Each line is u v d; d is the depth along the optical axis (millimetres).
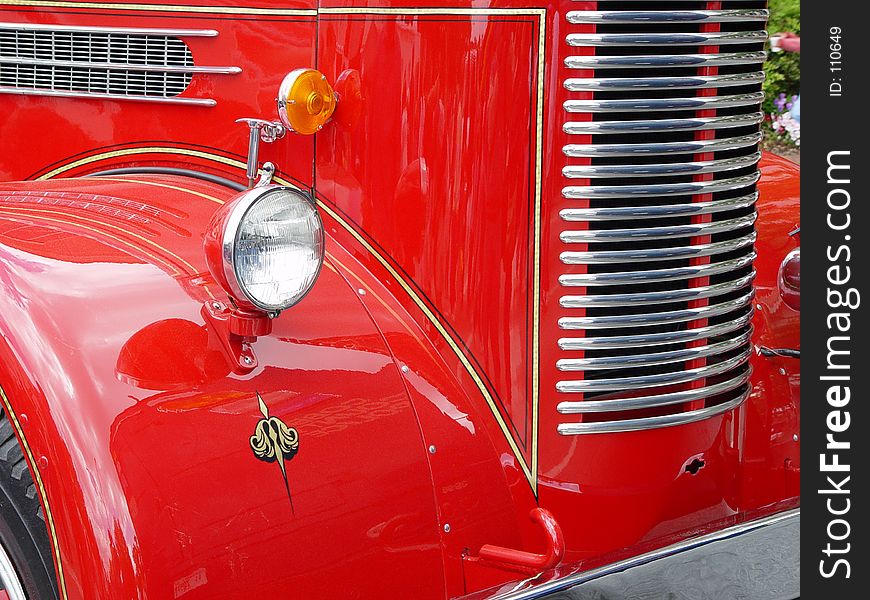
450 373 1997
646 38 1863
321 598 1695
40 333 1622
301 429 1721
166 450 1582
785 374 2461
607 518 2004
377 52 2014
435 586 1835
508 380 1979
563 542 1863
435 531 1833
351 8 2045
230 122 2248
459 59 1932
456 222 1974
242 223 1583
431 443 1862
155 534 1533
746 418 2400
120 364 1613
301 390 1756
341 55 2064
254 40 2199
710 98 1921
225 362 1707
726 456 2158
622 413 1983
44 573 1641
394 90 2004
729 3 1935
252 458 1650
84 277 1720
